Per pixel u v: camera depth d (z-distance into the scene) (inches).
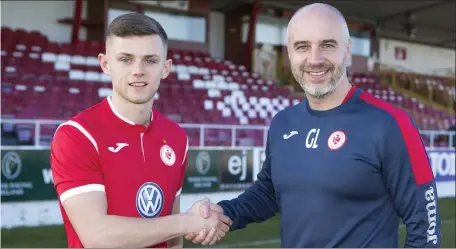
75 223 61.4
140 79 62.1
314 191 65.6
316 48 63.6
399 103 603.5
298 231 67.5
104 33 481.1
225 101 448.5
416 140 63.5
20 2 464.1
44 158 219.1
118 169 64.2
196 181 255.9
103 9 480.4
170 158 69.6
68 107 355.9
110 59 62.9
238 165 271.1
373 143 63.2
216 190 262.4
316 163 65.8
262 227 222.7
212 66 524.4
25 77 387.5
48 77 397.1
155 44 62.4
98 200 61.5
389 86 686.5
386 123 63.2
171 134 71.9
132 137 66.2
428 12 636.7
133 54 61.6
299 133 69.2
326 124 67.0
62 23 485.1
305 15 64.7
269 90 519.5
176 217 65.8
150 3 510.9
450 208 296.5
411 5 605.3
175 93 432.8
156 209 66.7
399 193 63.4
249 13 588.1
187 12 539.2
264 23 603.8
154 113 71.4
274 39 612.4
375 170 63.3
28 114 323.3
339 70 64.2
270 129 75.4
